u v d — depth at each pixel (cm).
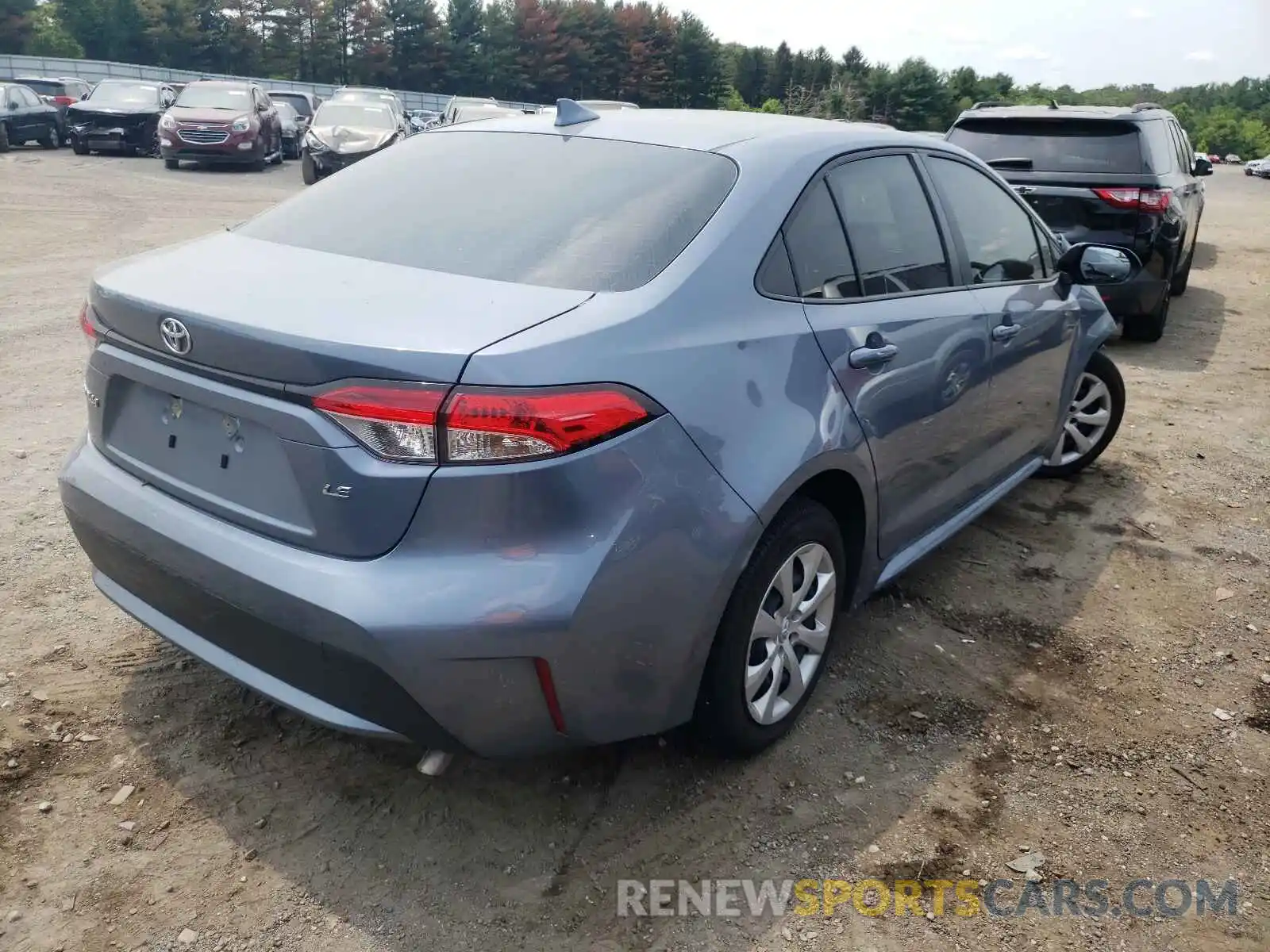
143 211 1317
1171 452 565
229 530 230
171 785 265
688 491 227
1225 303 1032
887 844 259
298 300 227
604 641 218
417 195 288
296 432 212
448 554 208
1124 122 766
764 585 257
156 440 249
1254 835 270
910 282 322
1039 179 780
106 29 6838
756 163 280
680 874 246
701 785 276
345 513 210
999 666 344
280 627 218
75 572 367
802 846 257
